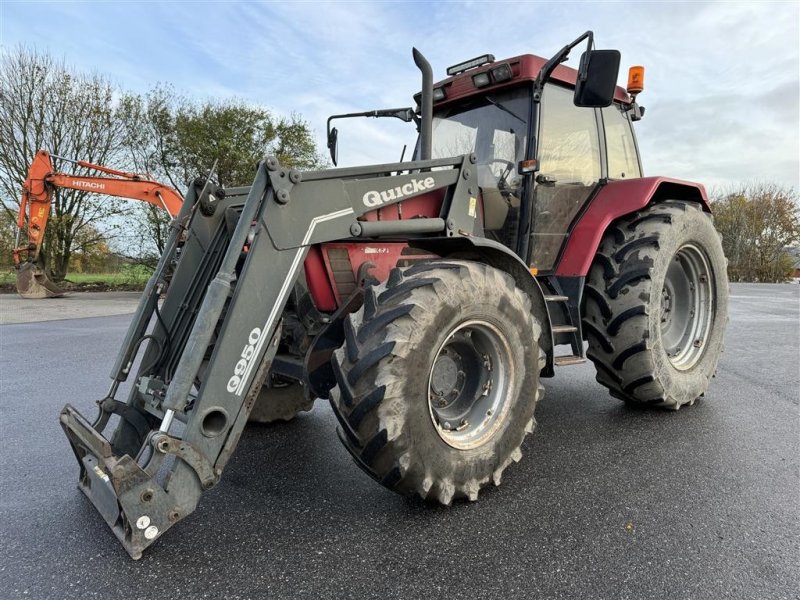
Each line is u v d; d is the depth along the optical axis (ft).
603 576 6.01
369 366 6.75
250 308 6.79
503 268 9.14
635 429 11.13
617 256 11.67
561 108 12.01
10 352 19.60
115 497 6.44
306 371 8.09
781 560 6.34
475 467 7.70
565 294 11.71
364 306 7.34
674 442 10.34
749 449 9.95
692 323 13.29
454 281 7.42
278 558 6.36
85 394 13.97
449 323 7.32
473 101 12.37
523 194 11.34
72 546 6.63
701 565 6.23
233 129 52.95
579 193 12.44
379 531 6.99
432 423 7.24
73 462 9.39
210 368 6.53
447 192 8.98
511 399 8.21
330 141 12.87
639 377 11.47
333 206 7.52
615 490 8.21
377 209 8.23
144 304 8.76
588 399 13.55
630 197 12.04
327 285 8.61
